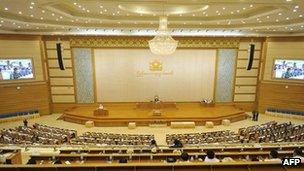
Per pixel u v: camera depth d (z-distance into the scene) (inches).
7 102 703.7
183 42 781.9
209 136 524.7
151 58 791.7
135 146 364.2
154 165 157.0
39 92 750.5
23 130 542.9
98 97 799.1
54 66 768.9
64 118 722.2
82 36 753.0
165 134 620.4
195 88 812.0
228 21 614.9
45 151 332.8
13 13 521.0
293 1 386.3
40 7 449.4
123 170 156.0
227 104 815.7
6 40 690.2
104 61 781.9
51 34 723.4
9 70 702.5
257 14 520.4
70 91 786.8
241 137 518.6
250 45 706.8
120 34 730.8
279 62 764.0
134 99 805.9
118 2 432.8
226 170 158.2
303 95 737.0
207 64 799.7
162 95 810.2
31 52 728.3
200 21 625.6
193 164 158.1
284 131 531.8
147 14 573.6
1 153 284.5
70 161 269.3
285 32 739.4
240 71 802.8
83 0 400.5
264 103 798.5
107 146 366.3
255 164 159.5
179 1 412.5
